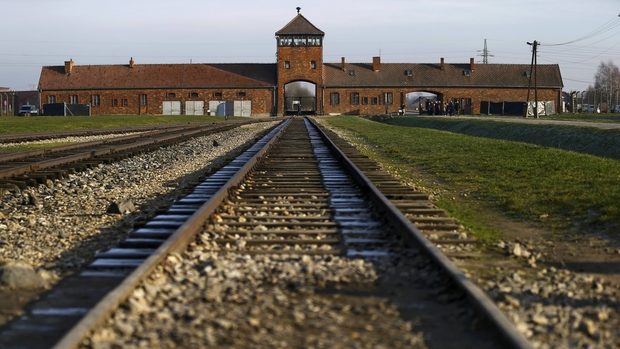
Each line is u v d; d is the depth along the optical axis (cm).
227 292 757
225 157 2831
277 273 840
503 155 2741
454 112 11338
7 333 635
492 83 12594
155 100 12294
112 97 12300
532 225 1311
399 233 1068
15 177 1839
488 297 686
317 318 665
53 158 2422
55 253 1027
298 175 1992
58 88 12269
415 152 3133
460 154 2906
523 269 912
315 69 12306
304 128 5659
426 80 12581
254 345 590
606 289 809
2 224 1277
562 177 1931
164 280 791
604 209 1357
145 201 1598
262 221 1205
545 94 12700
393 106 12512
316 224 1172
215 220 1194
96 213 1412
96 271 866
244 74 12462
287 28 12238
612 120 6253
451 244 1059
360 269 860
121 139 3744
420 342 596
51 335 631
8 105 12556
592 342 612
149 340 598
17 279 795
